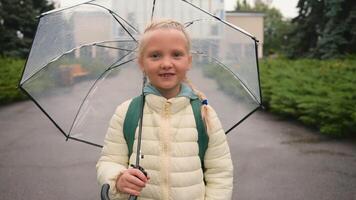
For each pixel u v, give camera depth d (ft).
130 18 9.23
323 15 58.80
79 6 9.05
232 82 9.53
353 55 52.06
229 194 7.04
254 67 8.99
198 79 9.65
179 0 9.09
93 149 23.36
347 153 22.13
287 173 18.62
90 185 17.08
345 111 25.53
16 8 76.84
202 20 9.11
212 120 7.01
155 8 9.14
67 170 19.24
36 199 15.53
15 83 47.67
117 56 9.48
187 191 6.79
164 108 6.91
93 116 9.37
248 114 9.40
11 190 16.46
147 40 6.81
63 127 9.07
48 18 8.65
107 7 9.20
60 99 9.11
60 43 8.96
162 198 6.75
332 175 18.25
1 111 40.34
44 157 21.63
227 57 9.27
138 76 9.53
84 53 9.28
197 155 6.93
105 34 9.31
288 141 25.36
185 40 6.88
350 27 53.88
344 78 34.68
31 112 39.32
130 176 6.14
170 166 6.76
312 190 16.37
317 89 31.86
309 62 49.78
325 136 26.68
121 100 9.50
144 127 6.95
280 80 39.75
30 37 79.61
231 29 9.05
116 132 7.14
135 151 6.94
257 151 22.81
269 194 15.97
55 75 9.03
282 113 34.30
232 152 22.68
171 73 6.77
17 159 21.21
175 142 6.83
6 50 74.59
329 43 54.90
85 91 9.37
